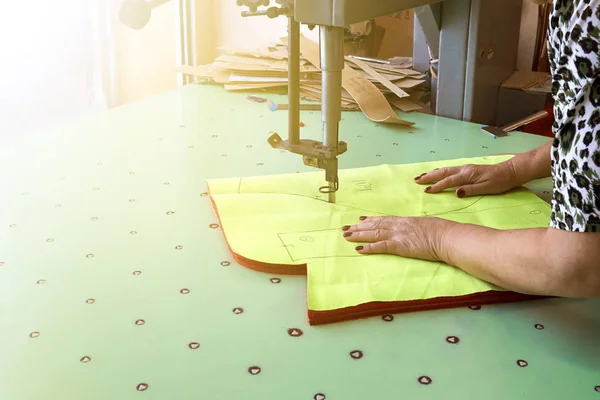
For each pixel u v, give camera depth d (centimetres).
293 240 91
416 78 172
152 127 147
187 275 85
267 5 86
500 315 78
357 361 69
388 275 82
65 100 213
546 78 170
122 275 84
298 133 94
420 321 76
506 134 144
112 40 218
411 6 90
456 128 149
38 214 101
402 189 110
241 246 89
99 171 119
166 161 125
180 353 70
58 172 118
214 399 63
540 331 75
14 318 75
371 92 160
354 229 92
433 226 87
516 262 74
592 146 63
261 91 179
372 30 208
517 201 106
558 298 82
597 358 70
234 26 241
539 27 187
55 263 87
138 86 238
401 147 136
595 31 61
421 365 68
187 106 164
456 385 66
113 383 65
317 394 64
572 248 67
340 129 147
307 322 75
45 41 201
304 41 184
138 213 102
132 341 71
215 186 109
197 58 242
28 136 139
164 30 238
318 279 81
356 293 78
